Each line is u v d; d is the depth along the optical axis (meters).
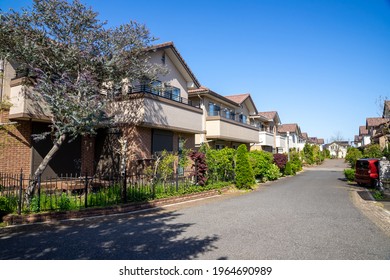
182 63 15.97
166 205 9.55
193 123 15.38
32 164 10.70
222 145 21.77
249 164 14.26
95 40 8.95
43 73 8.16
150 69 10.59
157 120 12.56
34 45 7.93
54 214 7.01
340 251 4.93
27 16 8.05
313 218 7.57
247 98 26.72
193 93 18.62
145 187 9.80
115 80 9.39
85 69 8.64
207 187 12.00
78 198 8.60
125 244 5.23
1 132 9.83
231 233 6.03
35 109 9.77
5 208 6.90
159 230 6.25
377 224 6.93
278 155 24.12
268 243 5.34
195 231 6.18
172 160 10.84
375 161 14.81
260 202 10.30
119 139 11.77
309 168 39.19
